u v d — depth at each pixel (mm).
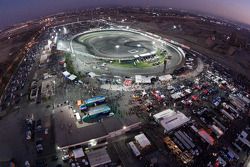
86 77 107188
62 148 66625
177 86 103062
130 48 142750
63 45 145125
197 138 74125
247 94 102438
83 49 139375
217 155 68375
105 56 129125
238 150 71375
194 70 120688
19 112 84125
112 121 78375
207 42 174000
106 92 96250
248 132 79500
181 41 171625
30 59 127812
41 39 160750
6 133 74250
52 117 80625
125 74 111438
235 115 87375
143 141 69625
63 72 109625
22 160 64438
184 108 88500
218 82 109438
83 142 68750
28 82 104062
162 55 135625
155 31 192375
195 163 65062
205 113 85500
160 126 78375
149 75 111125
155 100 92500
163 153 67625
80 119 78500
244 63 142125
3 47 154500
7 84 103625
